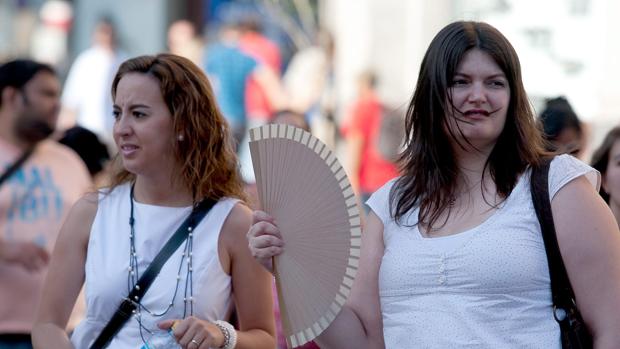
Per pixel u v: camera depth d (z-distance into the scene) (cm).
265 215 1120
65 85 4197
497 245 1057
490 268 1054
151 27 4159
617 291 1053
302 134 1094
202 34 4109
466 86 1088
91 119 3725
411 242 1103
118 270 1259
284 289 1118
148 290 1252
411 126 1139
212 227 1272
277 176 1113
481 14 3122
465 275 1061
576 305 1067
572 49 2972
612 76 2925
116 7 4225
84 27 4294
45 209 1783
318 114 3628
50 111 1786
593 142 2662
